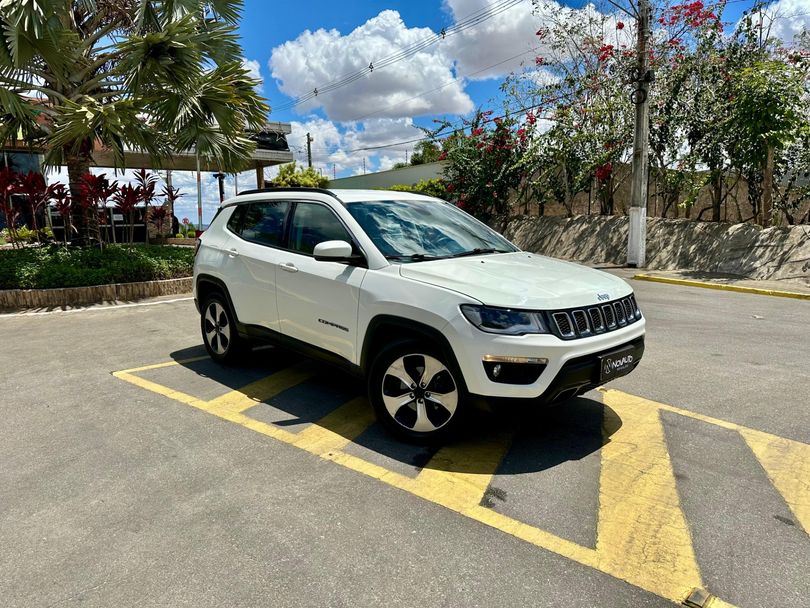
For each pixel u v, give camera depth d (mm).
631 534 2764
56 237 16469
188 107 9844
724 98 13859
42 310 8812
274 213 4961
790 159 13234
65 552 2631
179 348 6395
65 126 9008
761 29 13750
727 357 5922
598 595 2338
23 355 6137
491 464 3500
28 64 9195
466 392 3365
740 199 14398
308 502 3059
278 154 21469
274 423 4168
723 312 8594
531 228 19094
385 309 3703
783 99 11703
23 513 2965
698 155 14266
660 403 4551
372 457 3600
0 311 8773
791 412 4348
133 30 11234
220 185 22141
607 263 15656
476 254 4320
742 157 12805
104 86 10875
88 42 10414
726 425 4094
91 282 9688
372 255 3939
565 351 3238
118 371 5500
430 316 3443
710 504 3031
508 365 3227
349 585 2398
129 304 9328
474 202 21016
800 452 3650
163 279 10617
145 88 10086
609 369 3508
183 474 3377
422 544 2684
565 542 2699
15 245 11438
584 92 16812
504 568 2510
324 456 3615
